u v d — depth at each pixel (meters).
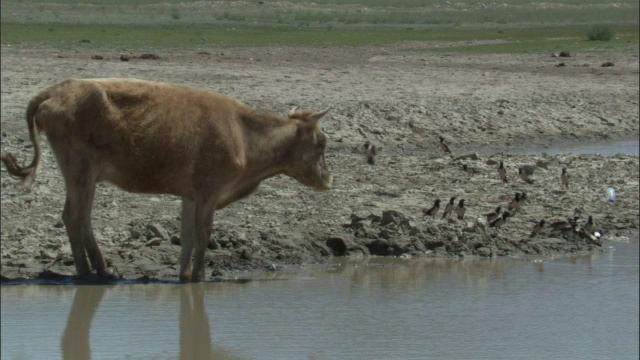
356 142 69.38
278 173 38.16
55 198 46.59
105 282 35.97
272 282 37.38
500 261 41.88
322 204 48.00
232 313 33.31
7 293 34.34
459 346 30.69
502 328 32.47
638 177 58.97
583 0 195.88
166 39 141.00
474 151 71.38
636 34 167.62
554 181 56.59
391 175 56.69
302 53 127.62
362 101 81.25
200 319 32.59
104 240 39.97
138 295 34.78
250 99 80.81
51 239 39.94
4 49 113.38
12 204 44.91
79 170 34.91
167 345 29.97
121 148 34.88
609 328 32.75
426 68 110.38
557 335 32.12
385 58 123.19
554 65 116.94
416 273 39.44
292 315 33.34
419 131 74.38
